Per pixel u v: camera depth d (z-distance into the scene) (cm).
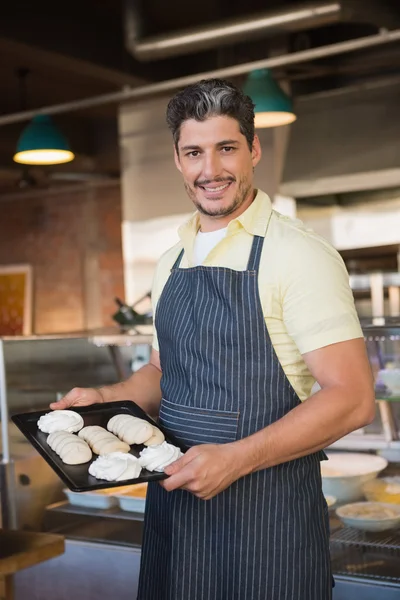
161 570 162
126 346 273
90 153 711
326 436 137
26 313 818
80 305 790
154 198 536
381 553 207
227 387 150
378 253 519
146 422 157
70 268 796
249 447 133
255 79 401
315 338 141
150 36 427
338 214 523
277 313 148
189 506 154
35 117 467
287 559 150
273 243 149
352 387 139
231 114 145
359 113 496
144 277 541
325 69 507
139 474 138
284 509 150
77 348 262
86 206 784
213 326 151
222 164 147
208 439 151
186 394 156
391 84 492
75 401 170
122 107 545
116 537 234
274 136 500
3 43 435
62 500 249
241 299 149
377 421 219
